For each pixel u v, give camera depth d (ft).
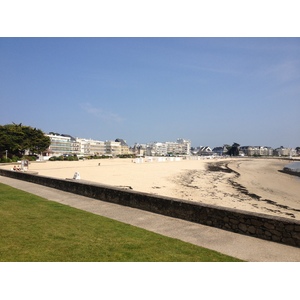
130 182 91.25
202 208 27.78
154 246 20.03
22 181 64.49
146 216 30.66
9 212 29.27
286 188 96.68
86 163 212.02
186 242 21.54
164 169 167.22
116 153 583.99
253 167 238.68
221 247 20.90
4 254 17.16
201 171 167.43
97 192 41.42
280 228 22.24
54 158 250.78
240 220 24.73
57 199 40.70
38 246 18.78
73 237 21.12
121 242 20.52
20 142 241.55
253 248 20.77
